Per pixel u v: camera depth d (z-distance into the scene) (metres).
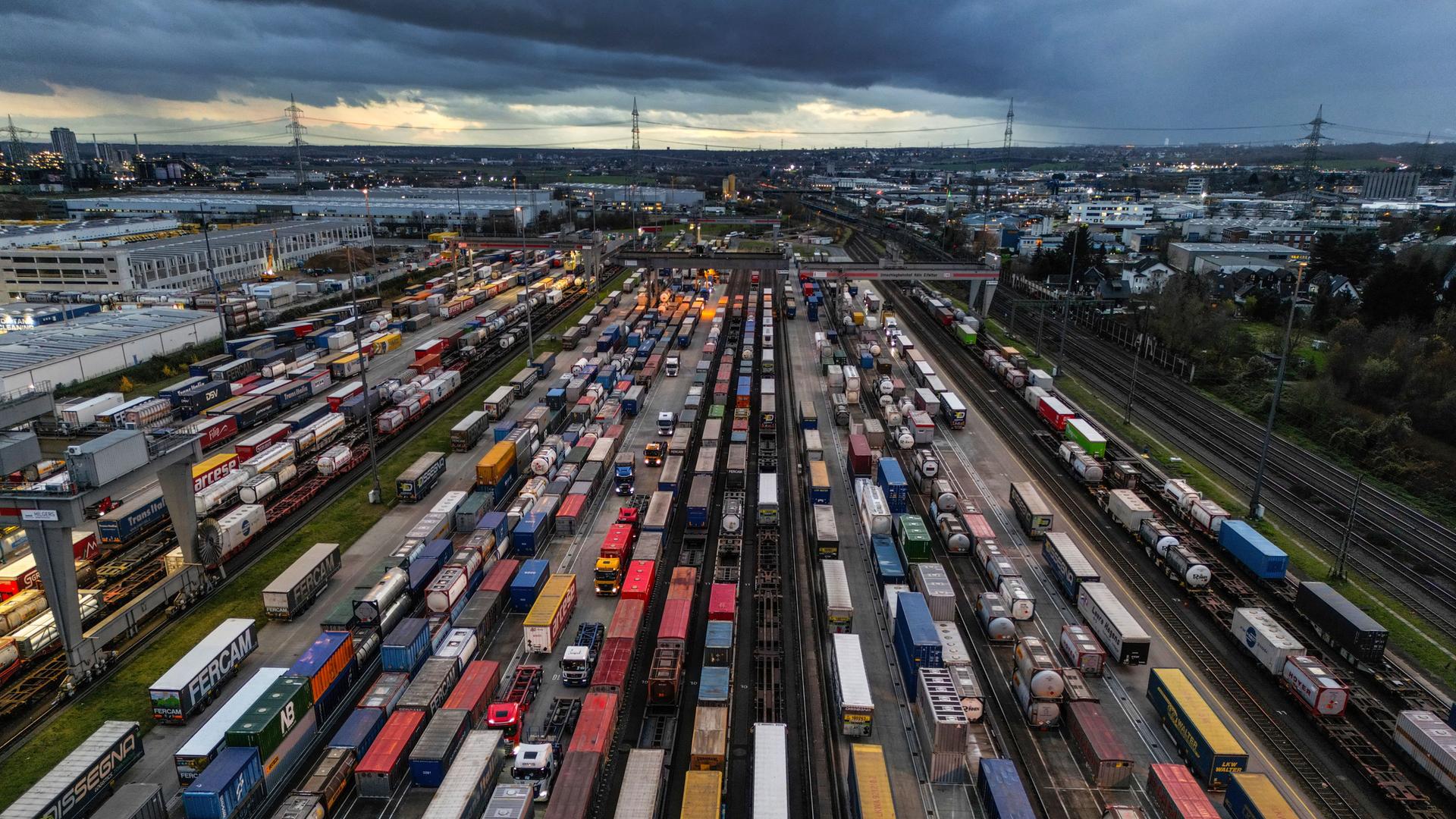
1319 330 147.25
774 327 156.38
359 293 190.50
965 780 44.72
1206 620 62.44
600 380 113.50
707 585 66.56
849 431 103.75
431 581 63.50
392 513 80.00
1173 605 64.38
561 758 46.53
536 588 62.59
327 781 41.62
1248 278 176.00
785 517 80.50
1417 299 132.38
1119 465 88.00
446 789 39.97
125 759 44.69
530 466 88.88
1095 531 77.31
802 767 47.25
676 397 116.00
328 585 66.44
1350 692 51.94
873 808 38.50
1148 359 140.62
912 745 48.25
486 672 50.66
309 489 83.75
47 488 51.78
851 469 88.50
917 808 42.25
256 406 102.19
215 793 38.84
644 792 40.06
